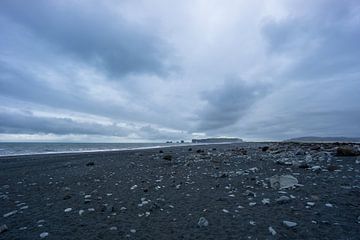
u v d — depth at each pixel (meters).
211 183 9.39
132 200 7.39
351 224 4.62
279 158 16.70
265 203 6.30
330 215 5.16
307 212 5.44
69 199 7.82
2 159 24.03
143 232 4.87
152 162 18.28
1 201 7.85
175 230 4.90
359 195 6.42
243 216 5.47
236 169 12.68
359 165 11.41
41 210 6.66
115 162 19.14
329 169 10.50
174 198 7.41
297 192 7.15
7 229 5.22
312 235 4.27
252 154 21.91
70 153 34.09
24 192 9.19
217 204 6.54
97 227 5.23
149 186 9.38
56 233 4.95
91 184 10.25
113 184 10.08
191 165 15.38
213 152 27.39
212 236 4.51
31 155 30.19
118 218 5.78
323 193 6.83
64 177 12.46
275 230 4.58
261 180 9.17
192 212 5.98
